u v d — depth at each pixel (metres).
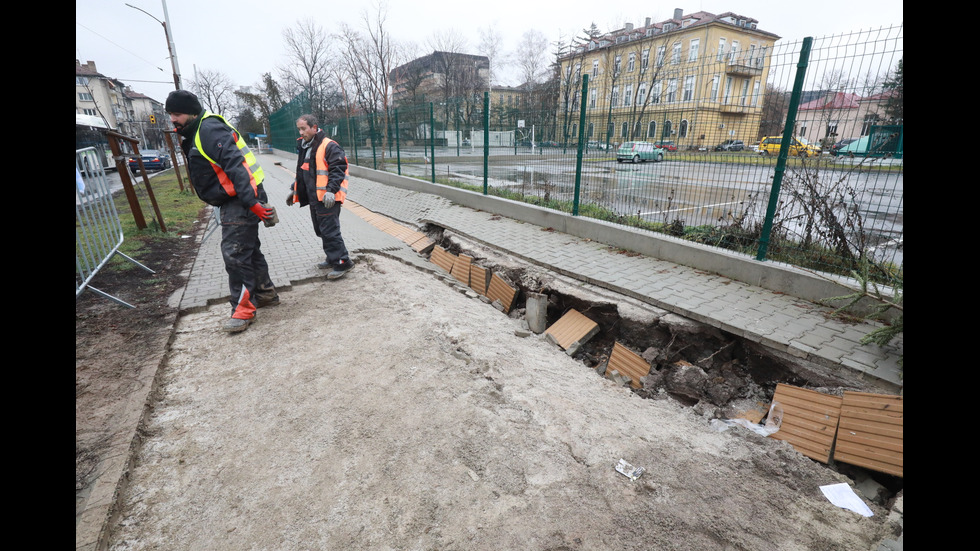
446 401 3.23
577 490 2.47
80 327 4.26
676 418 3.44
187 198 12.68
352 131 18.20
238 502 2.37
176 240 7.71
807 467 2.77
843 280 4.39
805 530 2.29
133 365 3.59
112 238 5.57
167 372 3.62
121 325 4.32
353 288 5.46
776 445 2.99
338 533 2.17
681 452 2.88
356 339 4.16
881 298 3.69
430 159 11.69
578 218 7.32
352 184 14.92
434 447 2.76
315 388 3.39
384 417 3.04
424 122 12.28
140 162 8.02
